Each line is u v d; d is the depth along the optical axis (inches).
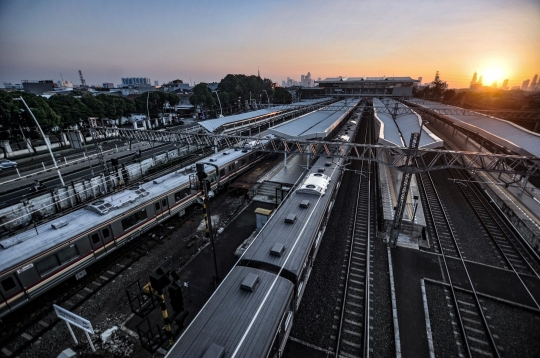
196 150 1894.7
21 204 999.0
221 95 3403.1
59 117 1817.2
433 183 1354.6
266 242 621.0
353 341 555.8
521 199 1057.5
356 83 5428.2
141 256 833.5
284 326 473.1
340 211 1068.5
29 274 613.0
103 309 641.0
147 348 486.9
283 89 4682.6
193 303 654.5
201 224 1007.6
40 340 566.3
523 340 554.6
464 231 940.6
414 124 1530.5
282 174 1378.0
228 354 371.2
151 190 975.0
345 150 1401.3
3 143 1708.9
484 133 1346.0
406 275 733.3
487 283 707.4
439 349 534.9
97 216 786.8
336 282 706.2
